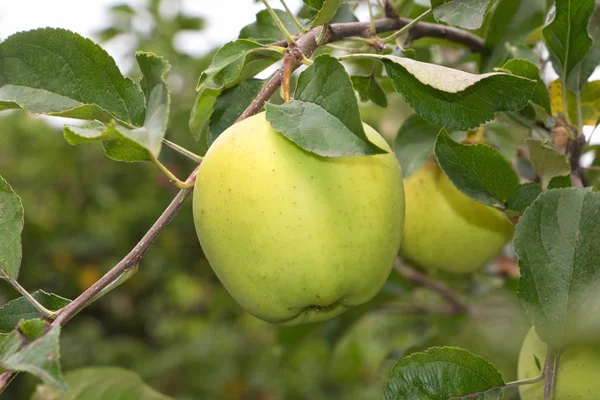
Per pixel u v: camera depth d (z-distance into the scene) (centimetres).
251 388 139
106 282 43
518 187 49
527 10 56
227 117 51
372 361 109
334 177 43
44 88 45
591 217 44
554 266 44
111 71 45
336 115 42
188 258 143
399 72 44
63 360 139
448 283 76
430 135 56
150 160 43
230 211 43
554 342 44
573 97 53
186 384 139
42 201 137
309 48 46
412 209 57
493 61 56
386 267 46
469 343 68
